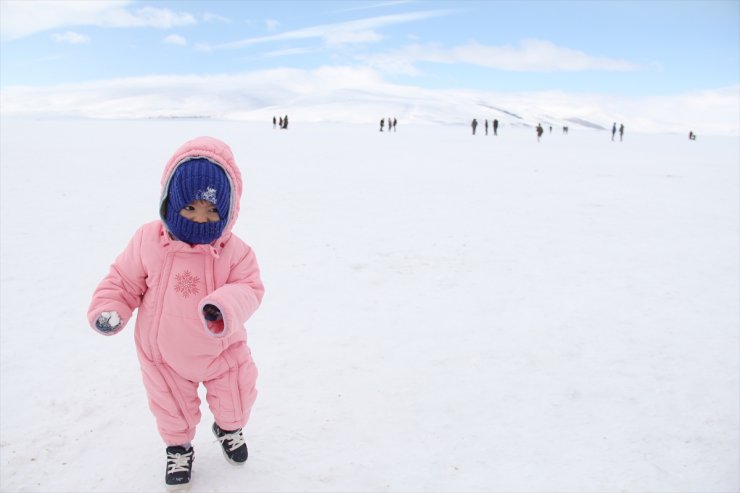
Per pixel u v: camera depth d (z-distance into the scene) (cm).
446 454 267
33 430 284
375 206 967
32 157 1692
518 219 866
